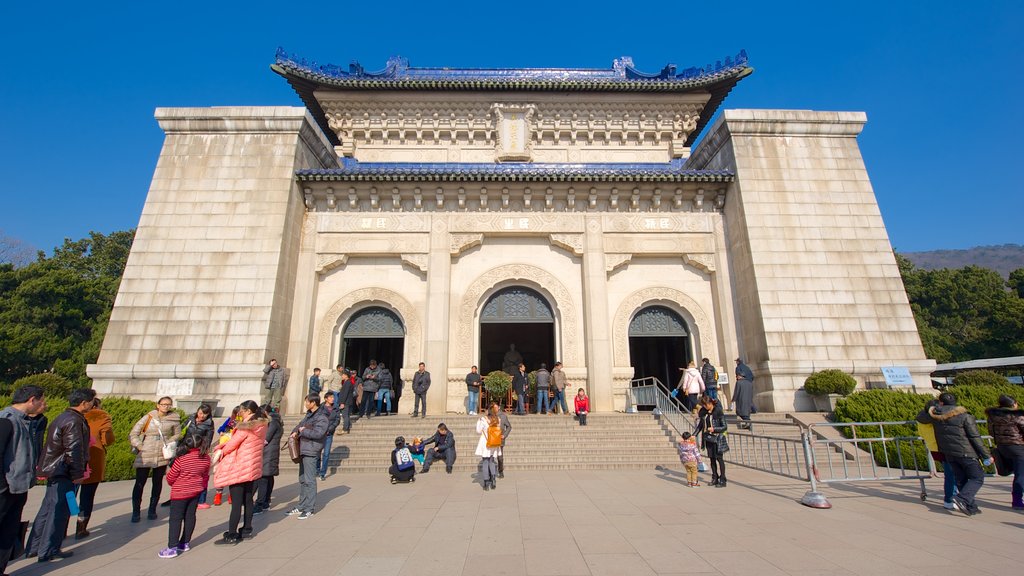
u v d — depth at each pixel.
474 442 12.79
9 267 35.03
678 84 22.02
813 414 14.27
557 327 17.72
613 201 18.25
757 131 17.91
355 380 15.30
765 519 6.80
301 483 7.39
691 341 17.81
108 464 10.87
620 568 4.96
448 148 22.72
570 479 10.11
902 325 15.95
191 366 14.62
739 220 17.31
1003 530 6.28
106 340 14.90
